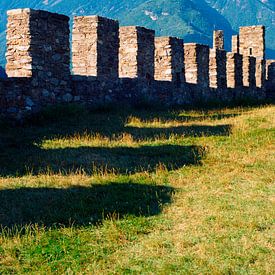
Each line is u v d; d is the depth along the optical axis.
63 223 7.89
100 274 6.07
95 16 21.38
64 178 10.52
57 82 18.97
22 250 6.86
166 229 7.68
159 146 13.97
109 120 18.52
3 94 16.61
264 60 38.75
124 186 10.02
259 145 14.00
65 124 17.38
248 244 6.89
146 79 24.48
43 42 18.22
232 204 8.86
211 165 11.92
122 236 7.33
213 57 31.11
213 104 28.41
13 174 10.94
